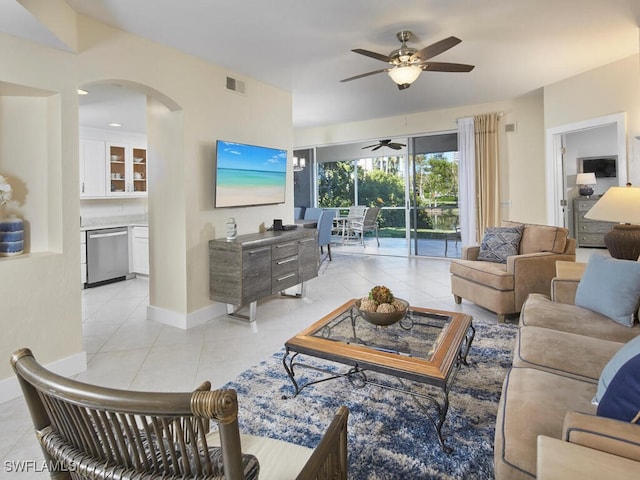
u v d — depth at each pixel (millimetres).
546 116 5137
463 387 2322
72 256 2652
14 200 2549
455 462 1675
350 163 8727
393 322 2211
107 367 2730
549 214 5184
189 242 3574
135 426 734
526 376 1545
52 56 2496
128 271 5801
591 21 3170
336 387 2361
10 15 2062
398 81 3416
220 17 2881
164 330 3494
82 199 5590
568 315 2270
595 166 8023
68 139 2604
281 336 3316
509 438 1208
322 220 6957
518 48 3730
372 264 6742
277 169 4539
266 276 3809
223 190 3803
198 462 730
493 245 4160
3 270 2309
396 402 2176
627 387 1081
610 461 904
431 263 6770
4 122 2500
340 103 5836
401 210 8086
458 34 3354
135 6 2650
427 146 7055
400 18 3012
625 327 2098
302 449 1176
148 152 3752
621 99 4160
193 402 649
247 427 1955
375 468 1644
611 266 2326
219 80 3896
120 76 2977
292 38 3293
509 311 3504
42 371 800
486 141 6098
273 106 4699
